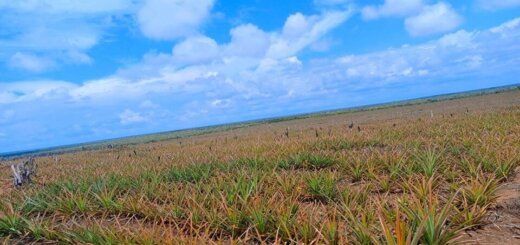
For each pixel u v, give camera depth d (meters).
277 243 4.78
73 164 22.75
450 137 13.91
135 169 13.96
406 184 7.17
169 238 5.11
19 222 7.45
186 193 7.84
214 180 9.03
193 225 6.08
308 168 10.88
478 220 5.30
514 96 53.88
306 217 5.57
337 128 29.06
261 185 7.59
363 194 6.86
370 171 8.65
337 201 7.12
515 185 7.33
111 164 19.09
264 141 22.05
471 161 8.65
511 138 11.88
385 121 31.44
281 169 10.70
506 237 4.88
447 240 4.41
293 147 14.80
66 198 8.57
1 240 6.84
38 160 31.91
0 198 10.73
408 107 65.62
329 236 4.84
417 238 3.79
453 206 5.63
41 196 9.84
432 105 61.34
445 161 9.07
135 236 5.40
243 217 6.01
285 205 6.50
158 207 7.10
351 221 5.30
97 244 5.68
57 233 6.51
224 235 5.91
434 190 7.24
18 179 13.70
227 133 53.53
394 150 11.73
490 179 6.58
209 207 7.05
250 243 5.52
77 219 7.98
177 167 12.12
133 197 8.42
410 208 5.42
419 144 12.64
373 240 4.22
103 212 7.88
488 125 16.84
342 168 9.66
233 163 12.10
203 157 16.33
